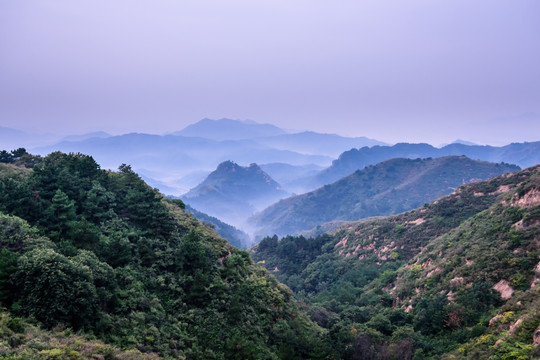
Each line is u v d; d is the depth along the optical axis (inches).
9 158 2390.5
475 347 1248.8
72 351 822.5
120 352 959.0
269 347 1437.0
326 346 1467.8
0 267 985.5
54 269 1000.2
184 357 1130.7
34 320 926.4
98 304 1093.1
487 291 1654.8
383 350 1496.1
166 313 1341.0
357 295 2869.1
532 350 999.6
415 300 2032.5
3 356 732.7
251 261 2185.0
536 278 1529.3
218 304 1481.3
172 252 1657.2
